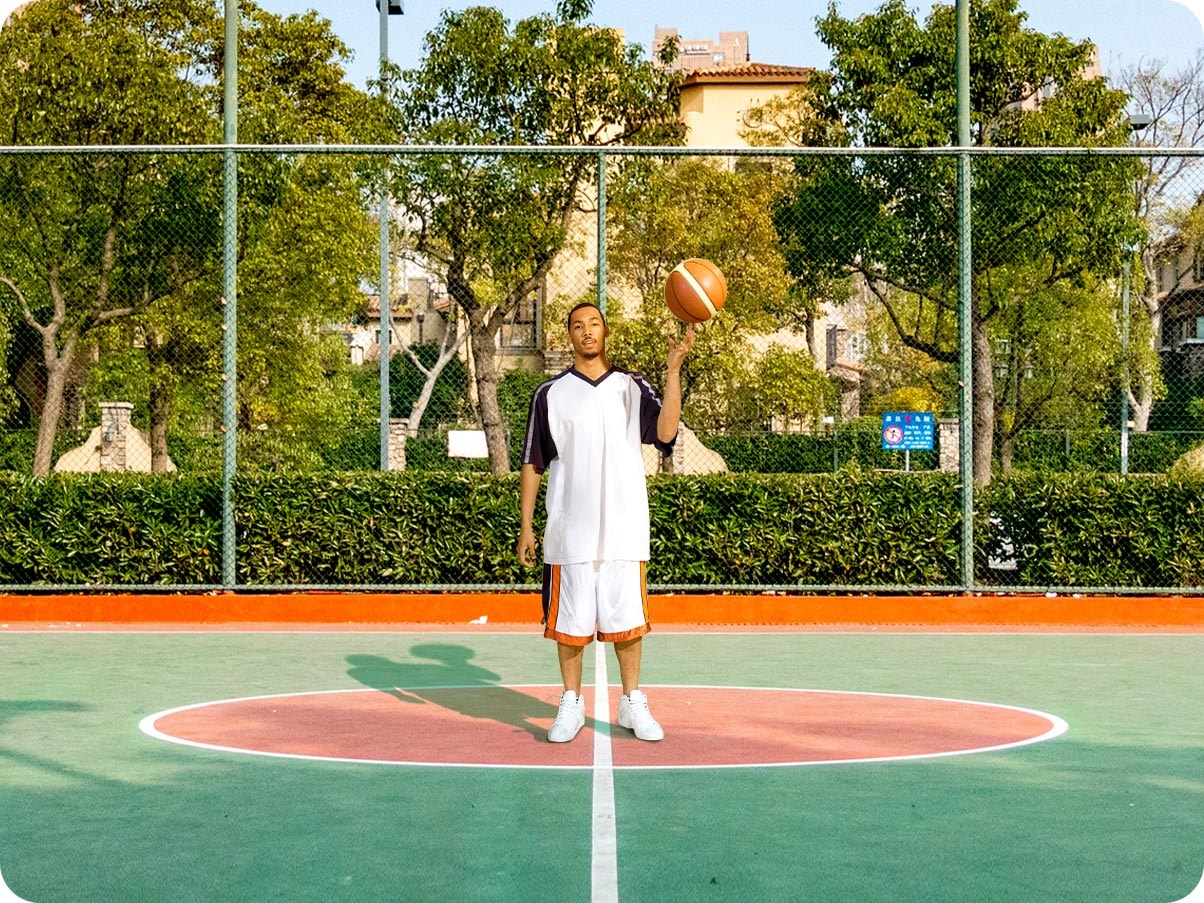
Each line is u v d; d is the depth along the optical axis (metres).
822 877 3.72
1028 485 11.39
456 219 13.82
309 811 4.54
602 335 6.18
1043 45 18.45
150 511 11.27
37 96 17.05
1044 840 4.18
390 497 11.18
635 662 6.06
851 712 6.71
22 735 5.98
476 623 10.85
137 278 16.03
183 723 6.31
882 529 11.16
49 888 3.63
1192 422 25.50
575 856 3.94
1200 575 11.19
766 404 13.60
